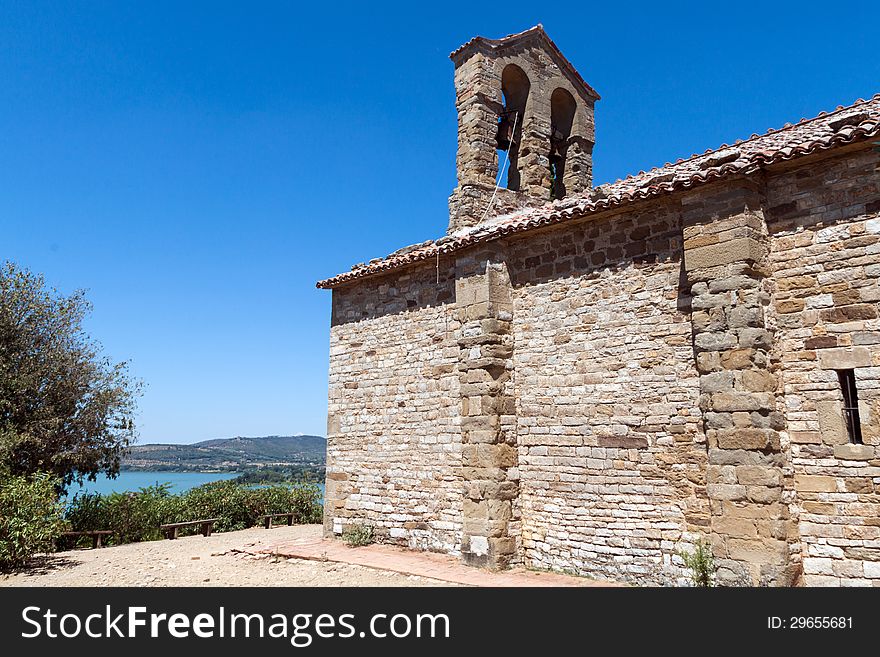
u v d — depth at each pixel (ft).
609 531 32.71
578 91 54.19
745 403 27.14
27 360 56.34
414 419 43.04
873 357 25.75
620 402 33.06
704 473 29.76
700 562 28.12
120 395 60.08
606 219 34.81
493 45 49.96
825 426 26.63
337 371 49.37
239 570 39.17
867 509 25.30
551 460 35.55
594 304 34.78
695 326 29.35
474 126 48.60
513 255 39.01
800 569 26.30
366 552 41.42
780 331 28.25
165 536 58.18
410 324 44.37
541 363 36.68
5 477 45.62
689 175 30.53
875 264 26.12
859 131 25.70
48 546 43.65
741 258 27.96
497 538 35.24
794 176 28.68
